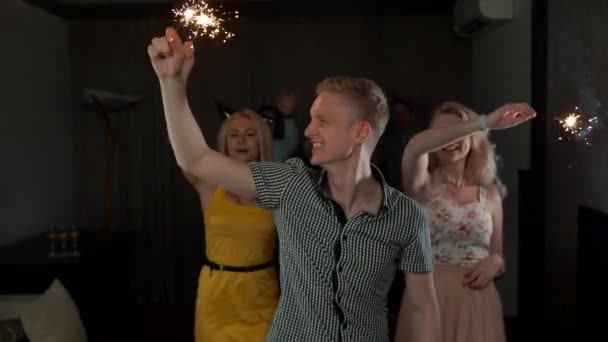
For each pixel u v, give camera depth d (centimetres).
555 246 280
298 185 116
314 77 467
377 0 456
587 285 242
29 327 244
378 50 464
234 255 198
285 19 466
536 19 286
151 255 476
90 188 479
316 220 114
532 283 299
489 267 193
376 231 113
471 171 204
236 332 195
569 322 282
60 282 289
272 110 448
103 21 467
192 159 117
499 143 388
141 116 470
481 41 433
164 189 472
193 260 477
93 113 474
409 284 126
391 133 452
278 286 209
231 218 197
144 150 471
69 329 252
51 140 434
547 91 276
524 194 313
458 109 196
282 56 466
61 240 342
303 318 116
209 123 468
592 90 273
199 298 205
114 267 396
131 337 381
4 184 360
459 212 196
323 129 112
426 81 464
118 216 475
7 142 364
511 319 366
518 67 344
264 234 197
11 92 372
